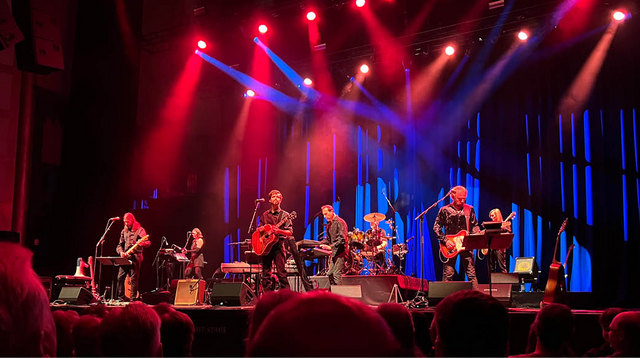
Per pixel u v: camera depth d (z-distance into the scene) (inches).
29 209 380.5
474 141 427.2
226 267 307.3
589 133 385.1
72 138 413.1
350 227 460.8
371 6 411.8
